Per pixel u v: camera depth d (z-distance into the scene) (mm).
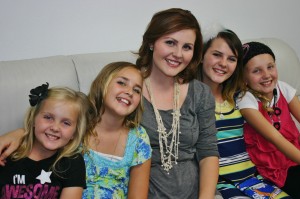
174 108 1226
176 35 1147
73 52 1624
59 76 1318
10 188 1043
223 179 1400
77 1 1562
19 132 1130
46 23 1525
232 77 1465
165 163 1202
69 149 1112
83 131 1142
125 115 1145
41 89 1103
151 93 1229
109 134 1173
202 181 1229
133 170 1173
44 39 1541
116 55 1499
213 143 1283
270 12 2107
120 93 1111
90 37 1642
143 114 1205
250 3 2023
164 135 1194
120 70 1144
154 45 1194
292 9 2172
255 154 1484
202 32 1414
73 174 1084
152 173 1213
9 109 1219
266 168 1465
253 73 1478
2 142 1072
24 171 1062
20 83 1239
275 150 1460
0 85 1209
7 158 1077
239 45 1385
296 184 1425
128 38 1735
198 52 1275
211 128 1286
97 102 1155
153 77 1251
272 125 1458
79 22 1595
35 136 1098
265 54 1459
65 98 1097
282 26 2180
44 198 1059
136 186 1152
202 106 1266
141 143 1168
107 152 1161
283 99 1592
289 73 1870
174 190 1195
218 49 1365
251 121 1438
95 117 1163
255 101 1470
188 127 1221
